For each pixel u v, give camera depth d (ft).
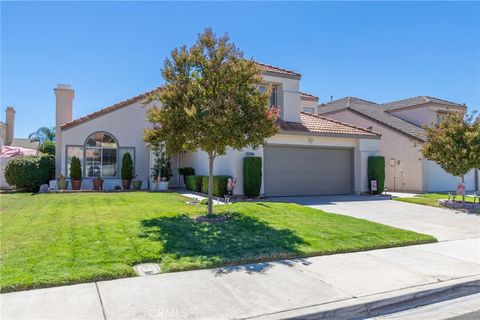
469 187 80.33
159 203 43.55
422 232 31.83
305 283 18.16
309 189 58.34
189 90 30.42
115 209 37.55
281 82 59.67
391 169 78.79
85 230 26.89
